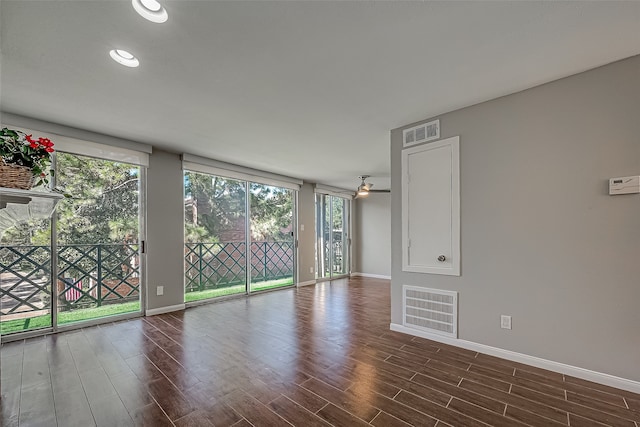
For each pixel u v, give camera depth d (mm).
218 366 2428
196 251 4684
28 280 3121
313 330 3336
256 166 5137
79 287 3473
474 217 2719
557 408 1837
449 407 1860
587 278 2162
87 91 2389
